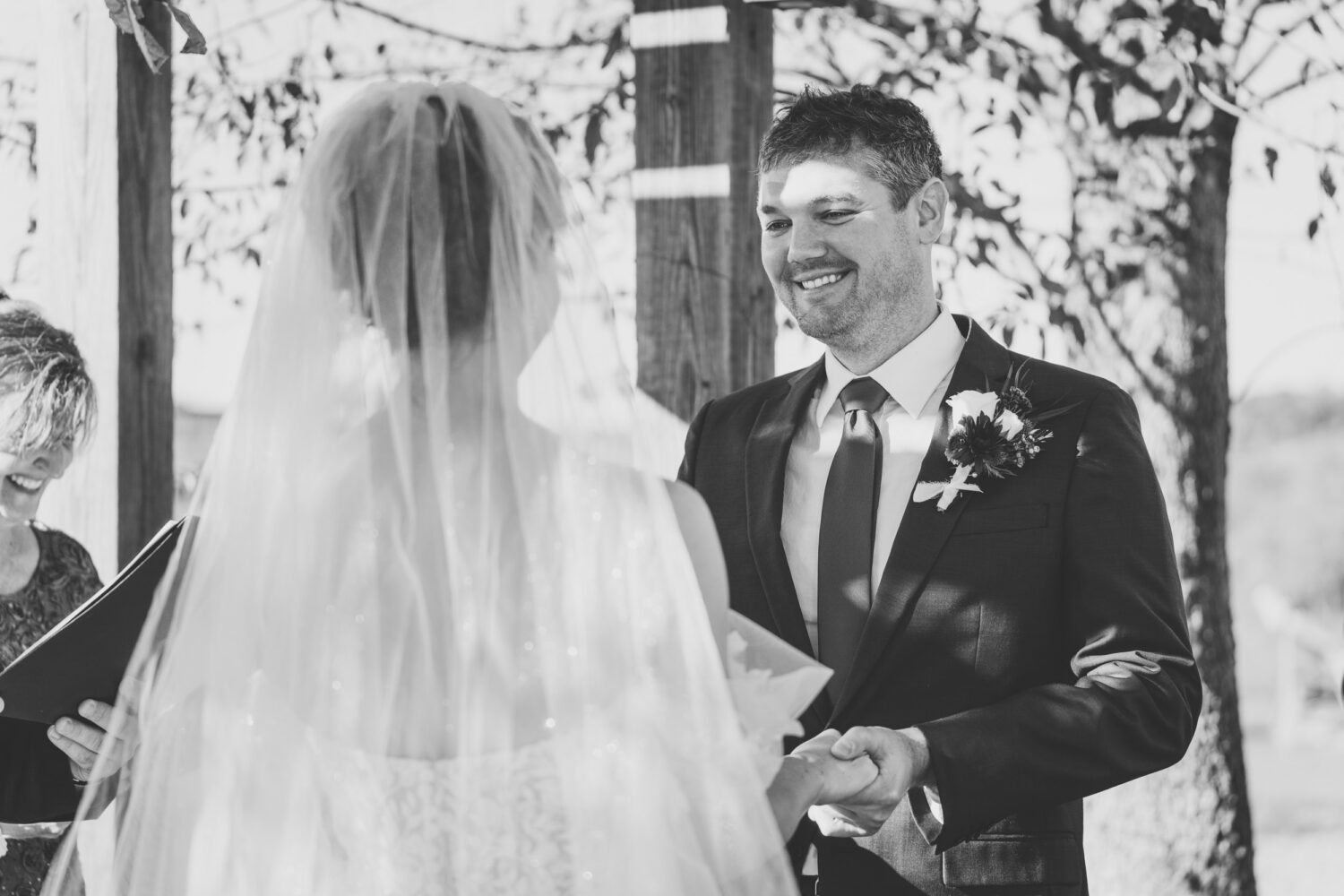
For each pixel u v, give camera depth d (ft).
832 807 6.86
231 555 5.53
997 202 16.25
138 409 10.90
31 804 6.79
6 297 12.87
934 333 8.41
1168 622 7.65
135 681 6.05
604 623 5.48
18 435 8.87
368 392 5.61
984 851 7.62
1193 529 16.24
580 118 19.65
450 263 5.59
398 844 5.25
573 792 5.32
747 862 5.58
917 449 8.23
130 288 10.87
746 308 10.78
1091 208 16.39
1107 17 15.11
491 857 5.23
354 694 5.34
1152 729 7.32
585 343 5.78
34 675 6.07
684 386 10.67
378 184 5.59
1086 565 7.73
